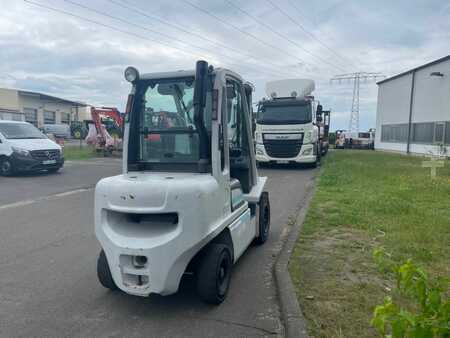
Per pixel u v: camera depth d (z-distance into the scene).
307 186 11.57
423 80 26.30
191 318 3.56
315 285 4.05
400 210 7.35
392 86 31.80
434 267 4.46
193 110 3.99
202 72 3.78
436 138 24.56
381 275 4.30
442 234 5.67
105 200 3.57
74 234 6.40
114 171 15.43
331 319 3.34
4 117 36.09
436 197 8.82
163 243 3.32
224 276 3.97
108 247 3.53
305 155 15.96
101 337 3.27
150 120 4.28
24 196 9.92
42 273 4.70
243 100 5.08
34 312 3.71
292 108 16.02
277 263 4.70
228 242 4.09
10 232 6.52
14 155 13.41
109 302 3.91
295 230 6.21
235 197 4.56
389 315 1.73
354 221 6.63
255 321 3.49
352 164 17.92
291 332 3.16
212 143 3.85
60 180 12.89
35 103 46.38
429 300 1.75
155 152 4.25
